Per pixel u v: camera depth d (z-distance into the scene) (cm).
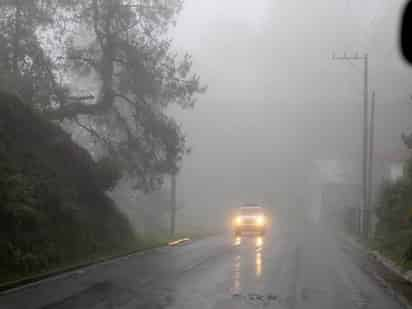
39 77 2975
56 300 1324
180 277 1775
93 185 2786
